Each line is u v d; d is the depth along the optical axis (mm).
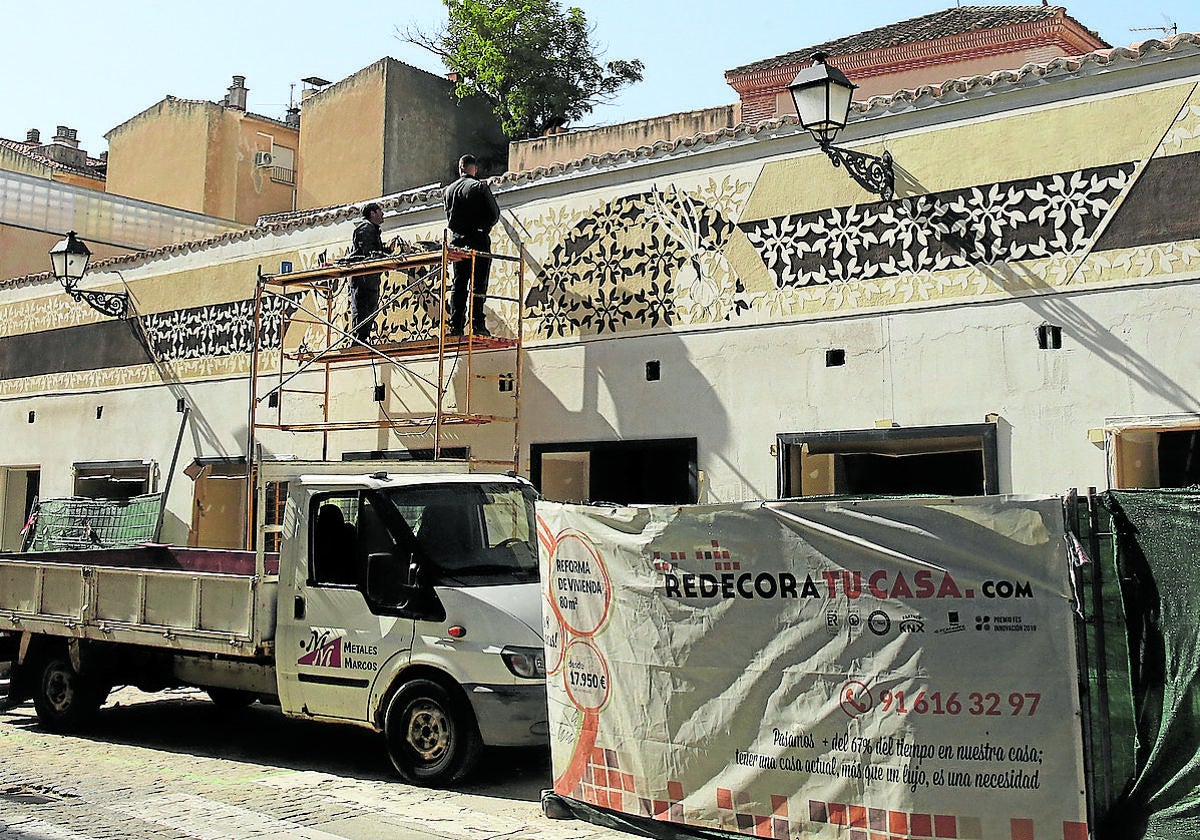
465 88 26141
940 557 5727
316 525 8820
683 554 6508
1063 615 5457
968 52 18500
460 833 6824
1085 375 10078
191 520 17062
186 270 17859
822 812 5914
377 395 15164
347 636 8484
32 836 6738
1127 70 10086
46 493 19484
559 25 27531
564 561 7141
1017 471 10320
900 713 5738
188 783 8273
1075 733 5383
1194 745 5238
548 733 7828
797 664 6074
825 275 11586
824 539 6043
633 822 6664
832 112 10500
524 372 13703
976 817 5508
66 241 18406
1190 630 5305
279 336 16406
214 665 9648
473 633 7980
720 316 12242
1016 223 10539
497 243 14156
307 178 25906
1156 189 9898
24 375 20281
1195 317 9609
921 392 10906
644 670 6625
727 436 12047
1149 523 5457
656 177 12844
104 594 10031
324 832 6863
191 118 27703
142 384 18219
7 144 32875
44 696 10578
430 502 8742
